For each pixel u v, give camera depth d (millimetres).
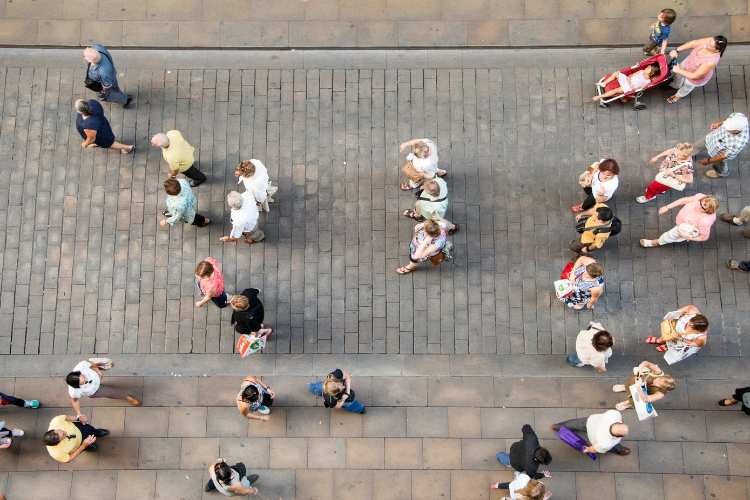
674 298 10500
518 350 10328
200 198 10922
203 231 10758
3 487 9711
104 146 10648
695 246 10688
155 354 10312
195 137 11188
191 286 10555
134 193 10938
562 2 11844
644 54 11625
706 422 9977
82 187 10945
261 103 11359
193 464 9844
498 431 9969
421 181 10102
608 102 11180
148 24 11750
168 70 11539
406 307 10477
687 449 9883
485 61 11609
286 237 10750
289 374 10227
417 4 11867
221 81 11469
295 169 11055
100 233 10750
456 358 10297
